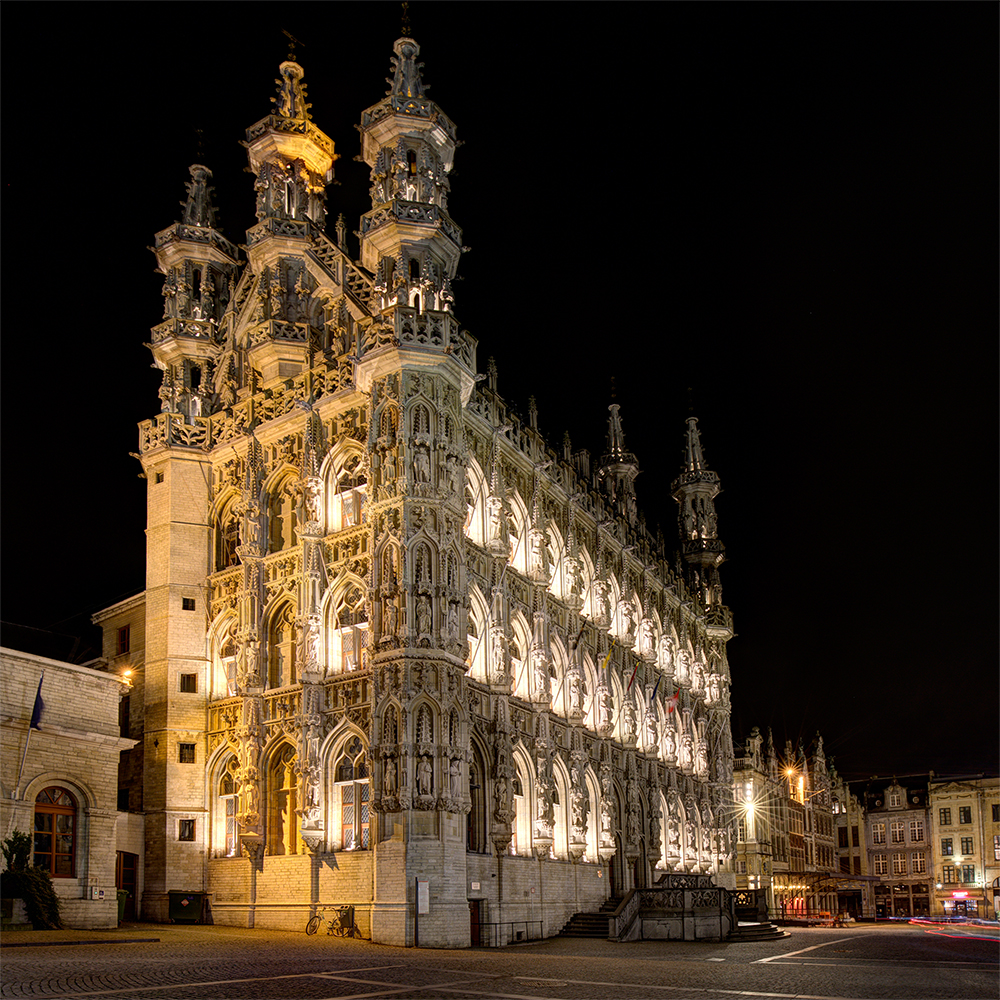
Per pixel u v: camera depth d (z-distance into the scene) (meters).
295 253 48.81
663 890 44.50
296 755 41.44
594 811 53.38
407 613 38.47
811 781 122.25
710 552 80.38
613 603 60.38
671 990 21.48
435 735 37.75
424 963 27.36
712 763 75.62
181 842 43.50
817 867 116.94
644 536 68.25
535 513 50.69
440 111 45.81
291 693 42.34
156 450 48.50
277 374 47.53
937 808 122.50
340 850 39.41
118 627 50.56
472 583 43.88
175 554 47.09
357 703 40.03
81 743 37.78
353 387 43.41
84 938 30.83
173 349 50.44
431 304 42.94
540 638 48.66
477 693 42.78
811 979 24.55
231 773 44.03
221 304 52.72
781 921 72.12
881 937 51.66
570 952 35.47
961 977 25.52
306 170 51.12
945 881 119.81
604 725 55.03
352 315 46.09
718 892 46.19
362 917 37.59
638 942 42.34
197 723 45.19
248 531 45.06
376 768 37.50
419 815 36.72
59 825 36.88
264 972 23.22
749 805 95.31
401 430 40.38
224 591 46.47
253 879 41.44
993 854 117.38
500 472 47.06
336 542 42.72
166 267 52.16
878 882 124.69
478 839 41.72
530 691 47.88
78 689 38.19
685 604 74.00
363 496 42.94
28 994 18.25
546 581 49.91
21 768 34.94
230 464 48.09
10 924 32.72
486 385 49.06
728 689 79.25
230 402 48.94
